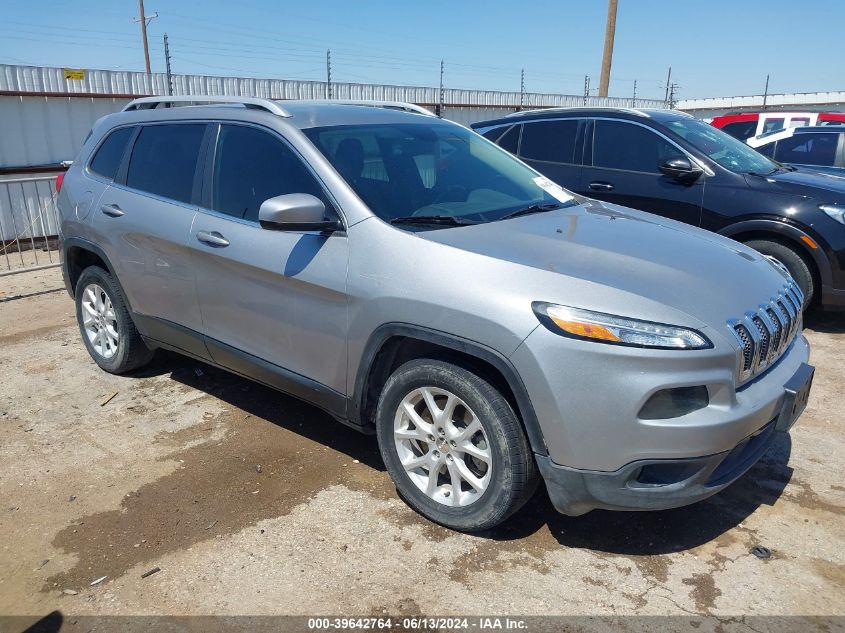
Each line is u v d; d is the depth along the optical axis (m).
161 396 4.54
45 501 3.33
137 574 2.81
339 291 3.16
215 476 3.55
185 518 3.19
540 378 2.62
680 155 6.15
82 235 4.68
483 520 2.92
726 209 5.85
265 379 3.75
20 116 10.41
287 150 3.53
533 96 20.78
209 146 3.92
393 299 2.97
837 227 5.43
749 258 3.38
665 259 3.05
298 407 4.37
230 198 3.75
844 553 2.93
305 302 3.33
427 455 3.09
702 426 2.55
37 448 3.85
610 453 2.59
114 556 2.93
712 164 6.00
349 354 3.21
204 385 4.71
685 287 2.80
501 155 4.27
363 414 3.31
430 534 3.07
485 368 2.88
